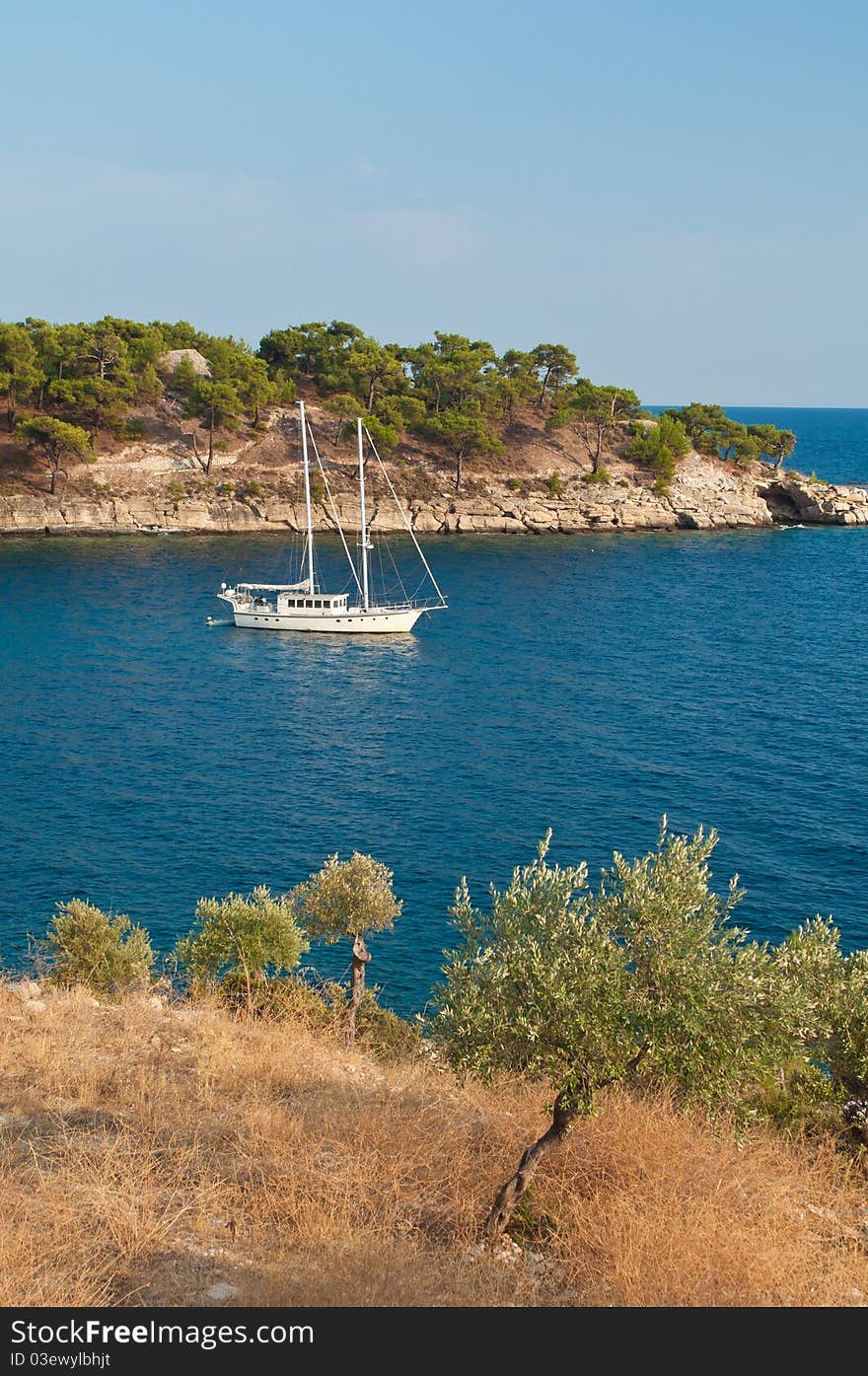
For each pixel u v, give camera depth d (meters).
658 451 178.00
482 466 172.38
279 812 51.81
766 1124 16.56
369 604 107.12
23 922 38.19
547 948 13.51
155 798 53.38
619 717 70.94
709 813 52.06
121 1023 18.50
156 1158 12.83
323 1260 10.73
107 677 80.06
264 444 163.38
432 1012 32.91
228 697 75.56
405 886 43.19
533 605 114.25
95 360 157.50
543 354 191.88
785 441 195.62
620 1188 12.70
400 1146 13.47
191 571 125.12
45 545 137.88
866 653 92.75
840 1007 17.28
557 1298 10.70
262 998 23.97
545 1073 13.12
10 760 58.84
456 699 76.12
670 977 12.82
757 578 132.50
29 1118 13.72
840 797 54.47
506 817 51.56
